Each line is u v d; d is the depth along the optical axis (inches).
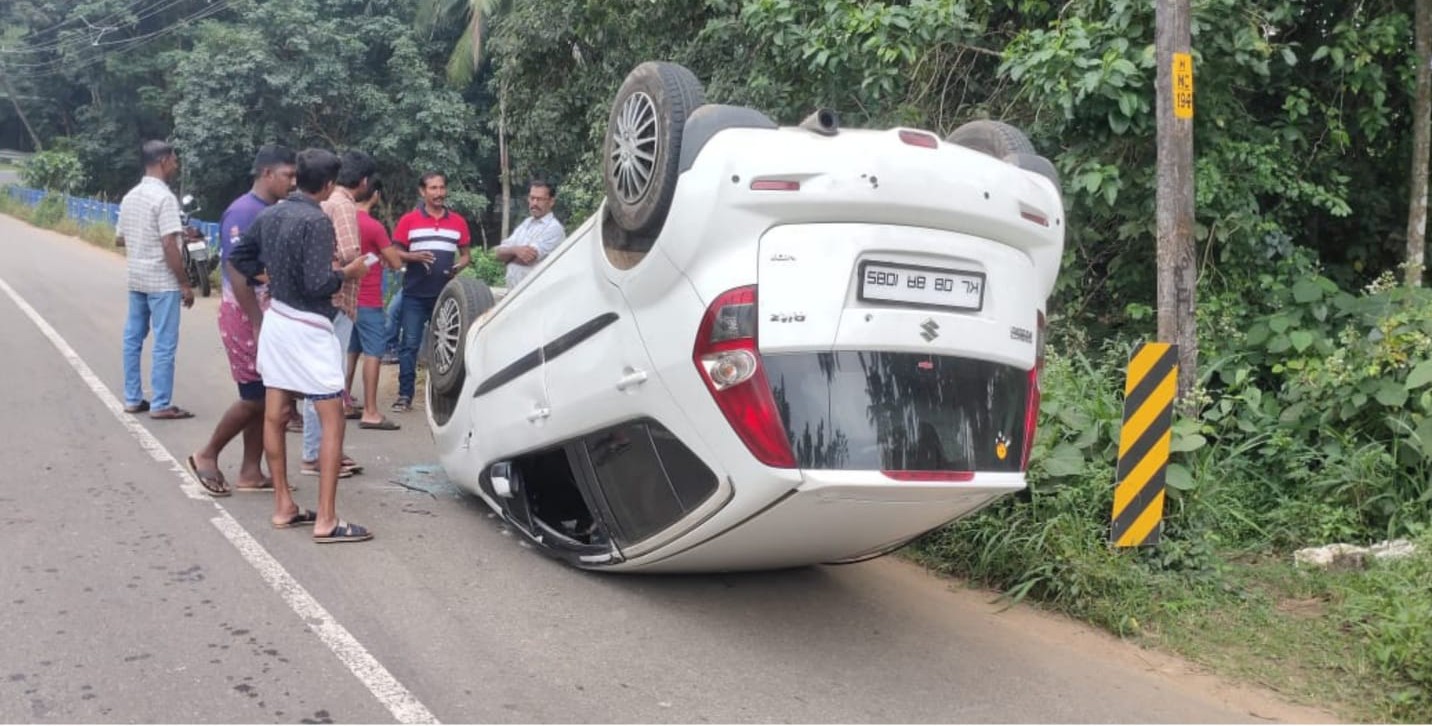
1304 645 184.1
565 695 152.7
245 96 1139.9
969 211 156.3
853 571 214.8
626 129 164.4
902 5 321.7
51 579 182.9
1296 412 249.4
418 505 241.6
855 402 151.8
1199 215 282.8
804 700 156.3
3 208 1595.7
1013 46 287.3
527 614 181.3
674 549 176.2
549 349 195.6
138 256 299.9
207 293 618.2
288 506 218.4
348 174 294.4
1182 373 224.8
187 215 637.3
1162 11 217.5
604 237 178.5
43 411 307.9
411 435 309.9
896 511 158.6
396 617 176.4
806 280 149.9
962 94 324.5
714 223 149.6
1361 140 325.7
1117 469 207.3
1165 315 223.9
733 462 154.6
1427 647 167.8
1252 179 286.8
